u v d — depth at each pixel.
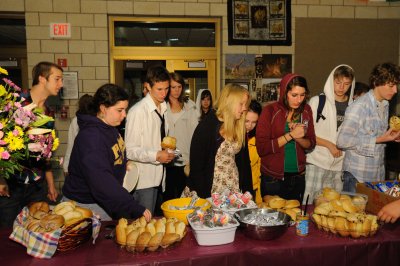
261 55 4.46
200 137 2.17
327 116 2.72
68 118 4.27
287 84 2.36
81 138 1.71
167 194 3.46
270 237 1.54
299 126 2.27
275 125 2.44
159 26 4.53
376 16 4.59
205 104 3.88
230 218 1.60
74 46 4.21
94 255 1.43
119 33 4.61
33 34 4.14
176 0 4.28
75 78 4.24
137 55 4.56
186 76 4.71
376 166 2.30
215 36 4.55
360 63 4.63
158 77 2.38
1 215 2.37
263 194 2.52
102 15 4.20
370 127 2.25
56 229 1.41
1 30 4.61
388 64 2.17
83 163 1.65
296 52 4.51
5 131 1.43
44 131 1.53
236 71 4.45
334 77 2.67
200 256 1.42
